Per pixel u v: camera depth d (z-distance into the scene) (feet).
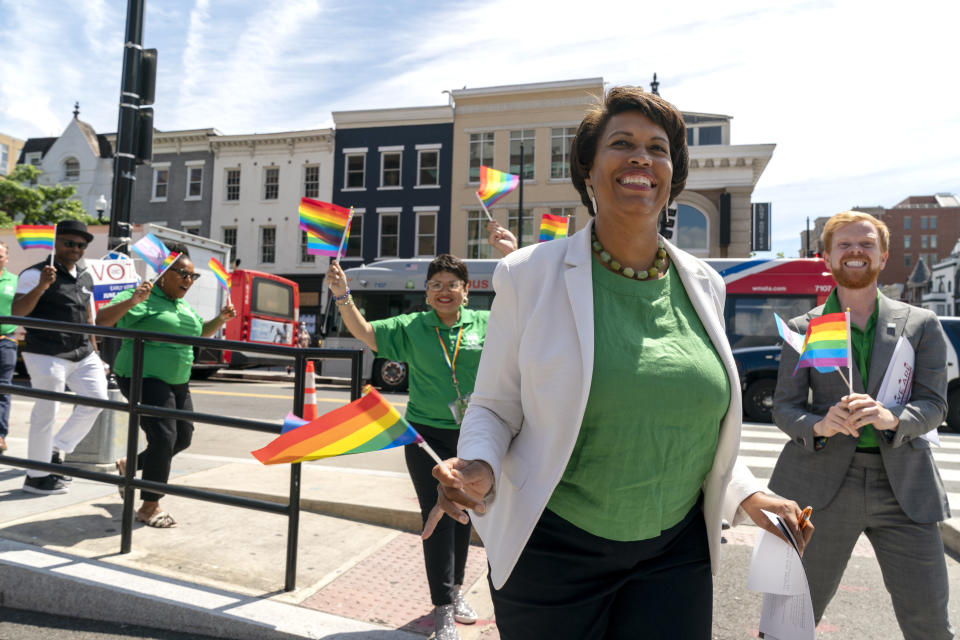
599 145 5.36
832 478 7.29
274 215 97.50
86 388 16.37
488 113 92.63
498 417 5.11
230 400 39.93
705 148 87.81
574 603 4.95
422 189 93.97
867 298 7.80
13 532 12.28
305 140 96.89
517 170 91.81
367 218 95.40
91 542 12.05
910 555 7.02
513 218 91.71
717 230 88.69
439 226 93.35
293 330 59.31
